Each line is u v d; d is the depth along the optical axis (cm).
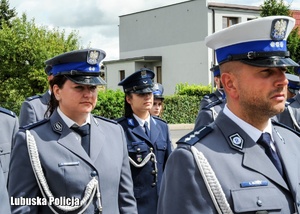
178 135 1523
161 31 3234
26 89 2138
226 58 221
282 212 210
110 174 310
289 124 505
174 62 3147
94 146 312
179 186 215
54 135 309
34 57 2105
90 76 310
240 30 215
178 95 1853
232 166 214
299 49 2014
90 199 297
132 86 457
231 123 224
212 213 209
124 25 3541
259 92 212
